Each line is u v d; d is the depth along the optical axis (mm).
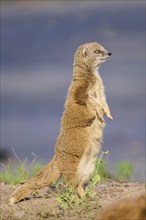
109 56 14617
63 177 13258
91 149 13430
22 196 12922
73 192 12484
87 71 14281
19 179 14883
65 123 13492
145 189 13242
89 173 13375
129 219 8188
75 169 13180
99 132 13688
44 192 13594
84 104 13648
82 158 13273
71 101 13672
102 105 14117
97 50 14500
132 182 14414
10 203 12805
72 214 11836
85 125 13445
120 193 13031
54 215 11898
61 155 13250
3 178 15125
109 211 8406
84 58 14352
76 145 13242
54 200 12844
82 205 12117
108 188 13445
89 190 12609
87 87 14008
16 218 11828
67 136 13328
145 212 8211
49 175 13195
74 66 14414
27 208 12461
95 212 11852
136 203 8391
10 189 14039
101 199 12609
